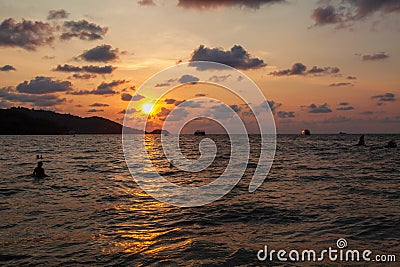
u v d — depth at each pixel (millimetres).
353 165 29891
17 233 9438
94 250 8102
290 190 16750
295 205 13117
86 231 9688
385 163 31844
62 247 8305
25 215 11531
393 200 13961
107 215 11641
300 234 9430
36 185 18141
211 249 8180
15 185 18062
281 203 13539
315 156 41938
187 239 8992
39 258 7566
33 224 10391
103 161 34438
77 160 35219
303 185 18344
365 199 14219
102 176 22359
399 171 24859
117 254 7844
